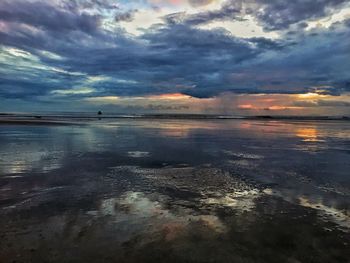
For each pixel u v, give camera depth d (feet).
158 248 14.15
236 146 52.85
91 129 91.25
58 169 31.68
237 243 14.79
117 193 23.13
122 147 49.88
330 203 21.29
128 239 15.08
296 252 13.97
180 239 15.16
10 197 21.86
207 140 62.85
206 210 19.60
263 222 17.60
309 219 18.15
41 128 91.45
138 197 22.20
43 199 21.44
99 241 14.82
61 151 44.47
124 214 18.62
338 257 13.58
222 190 24.43
